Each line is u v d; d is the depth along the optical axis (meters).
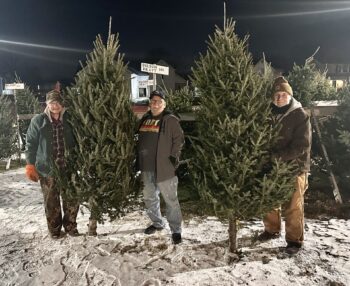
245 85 3.61
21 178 8.44
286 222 3.99
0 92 28.83
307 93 7.16
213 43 3.79
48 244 4.42
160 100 4.23
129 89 4.34
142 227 4.85
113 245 4.30
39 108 12.45
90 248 4.24
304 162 3.86
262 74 4.02
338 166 5.79
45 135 4.24
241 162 3.59
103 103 3.95
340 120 5.79
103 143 4.00
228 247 4.13
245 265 3.71
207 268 3.69
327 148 5.86
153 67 6.09
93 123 4.04
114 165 4.02
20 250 4.29
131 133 4.25
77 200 4.11
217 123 3.70
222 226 4.82
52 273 3.73
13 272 3.78
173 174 4.25
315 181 6.20
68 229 4.61
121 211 4.29
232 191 3.51
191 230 4.71
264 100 3.73
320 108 7.02
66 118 4.24
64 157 4.14
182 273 3.62
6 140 9.62
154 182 4.40
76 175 4.05
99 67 4.10
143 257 3.98
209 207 3.75
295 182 3.78
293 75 7.32
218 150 3.68
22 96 11.92
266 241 4.25
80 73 4.19
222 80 3.69
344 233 4.43
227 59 3.69
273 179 3.60
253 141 3.53
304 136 3.73
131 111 4.28
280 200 3.66
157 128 4.20
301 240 4.00
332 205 5.41
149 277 3.57
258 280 3.42
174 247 4.20
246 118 3.62
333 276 3.45
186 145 5.92
